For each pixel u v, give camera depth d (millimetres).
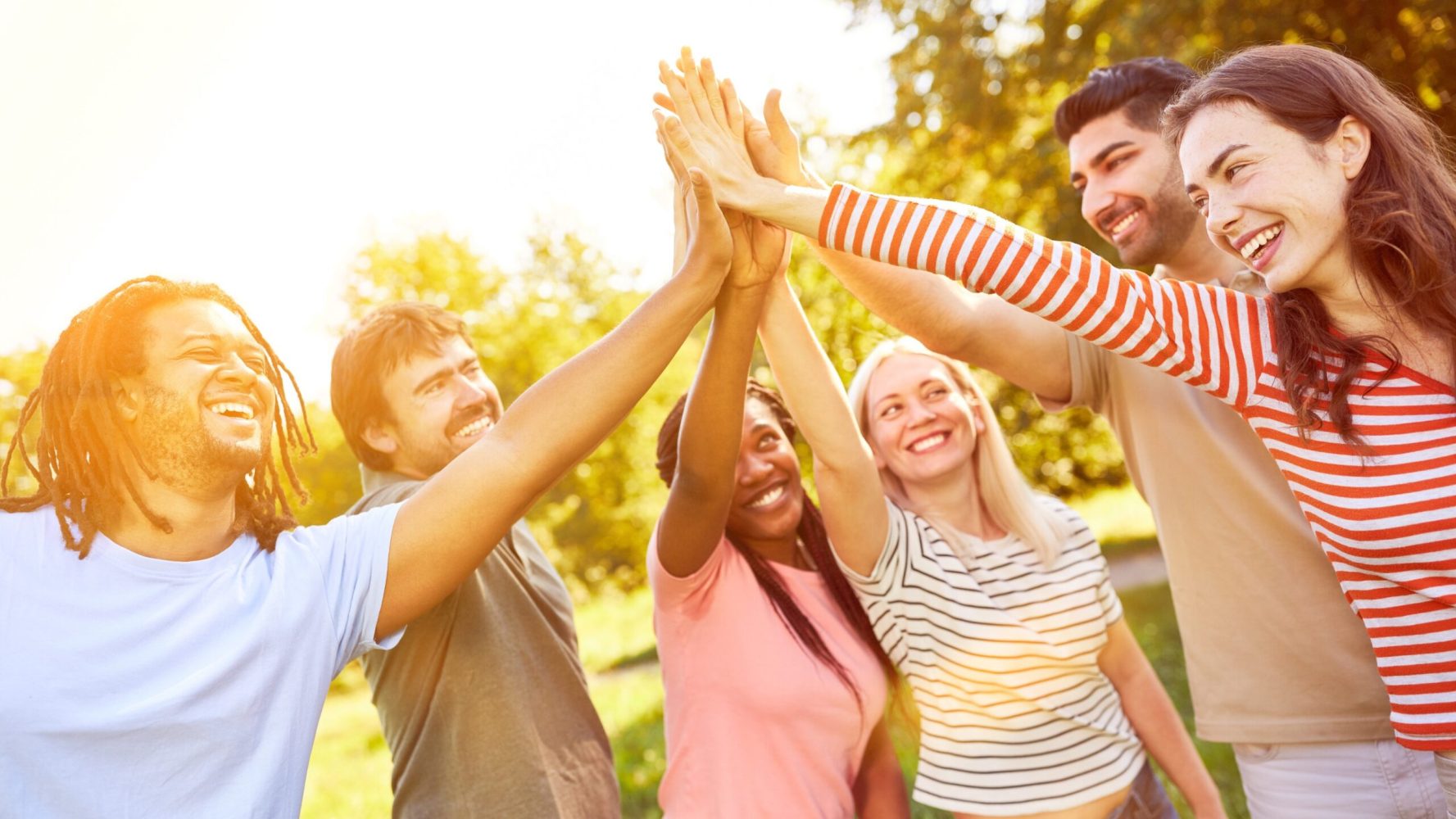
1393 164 1680
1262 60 1754
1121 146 2592
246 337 1688
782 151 2055
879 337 3393
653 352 1805
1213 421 2234
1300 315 1742
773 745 2146
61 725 1447
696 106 2010
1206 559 2273
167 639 1538
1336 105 1693
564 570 14758
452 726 2049
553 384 1784
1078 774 2324
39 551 1530
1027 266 1743
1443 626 1675
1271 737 2217
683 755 2189
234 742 1553
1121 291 1746
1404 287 1663
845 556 2312
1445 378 1681
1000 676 2318
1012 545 2510
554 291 16938
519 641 2131
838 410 2242
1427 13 7340
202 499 1605
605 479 14539
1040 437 15781
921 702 2375
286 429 1854
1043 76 9836
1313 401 1698
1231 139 1722
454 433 2322
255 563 1683
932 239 1788
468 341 2428
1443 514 1618
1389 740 2143
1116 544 12641
